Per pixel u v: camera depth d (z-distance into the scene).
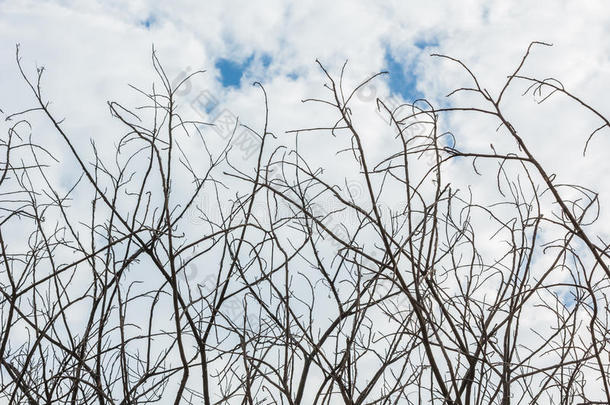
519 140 2.37
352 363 2.74
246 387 2.54
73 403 2.81
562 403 2.63
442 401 2.63
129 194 2.98
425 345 2.53
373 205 2.52
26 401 2.86
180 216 2.86
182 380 2.72
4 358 2.96
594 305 2.43
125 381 2.72
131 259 2.86
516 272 2.69
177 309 2.68
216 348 2.76
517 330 2.62
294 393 2.67
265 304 2.83
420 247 2.54
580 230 2.26
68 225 3.02
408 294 2.50
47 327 2.82
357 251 2.60
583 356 2.64
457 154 2.51
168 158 2.77
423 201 2.59
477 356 2.66
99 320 2.88
